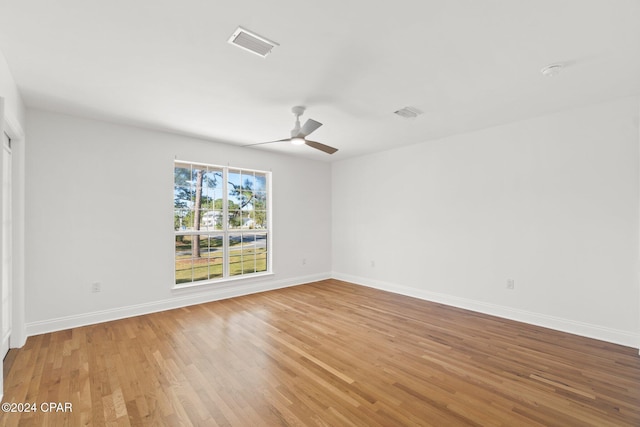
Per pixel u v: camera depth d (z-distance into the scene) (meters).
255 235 5.27
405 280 5.00
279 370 2.50
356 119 3.67
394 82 2.70
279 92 2.90
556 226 3.46
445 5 1.73
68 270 3.43
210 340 3.10
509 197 3.82
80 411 1.97
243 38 2.04
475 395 2.15
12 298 2.90
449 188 4.43
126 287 3.83
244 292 4.97
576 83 2.72
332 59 2.31
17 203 2.95
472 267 4.17
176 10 1.75
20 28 1.91
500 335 3.25
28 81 2.64
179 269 4.42
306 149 5.19
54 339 3.11
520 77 2.61
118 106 3.23
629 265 3.00
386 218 5.30
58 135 3.39
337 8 1.75
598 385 2.27
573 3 1.71
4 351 2.71
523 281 3.70
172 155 4.24
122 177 3.81
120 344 2.99
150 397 2.12
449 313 4.02
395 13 1.79
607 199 3.13
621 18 1.83
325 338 3.17
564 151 3.40
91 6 1.71
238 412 1.96
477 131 4.13
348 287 5.51
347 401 2.08
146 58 2.29
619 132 3.06
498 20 1.86
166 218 4.16
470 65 2.41
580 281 3.29
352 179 5.90
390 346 2.97
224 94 2.94
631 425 1.83
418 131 4.17
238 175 5.07
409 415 1.93
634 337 2.95
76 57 2.27
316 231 6.05
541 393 2.17
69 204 3.45
